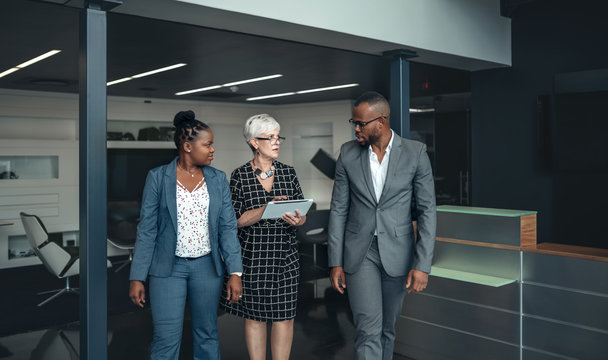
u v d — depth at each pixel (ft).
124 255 29.43
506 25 16.83
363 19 12.38
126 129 32.60
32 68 21.53
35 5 12.53
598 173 15.37
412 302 12.72
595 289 9.84
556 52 16.01
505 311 11.12
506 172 17.52
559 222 16.29
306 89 29.50
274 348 9.76
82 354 8.38
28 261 27.20
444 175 24.98
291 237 9.69
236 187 9.50
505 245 11.25
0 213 26.66
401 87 14.33
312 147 38.40
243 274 9.37
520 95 16.96
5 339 14.55
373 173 9.37
